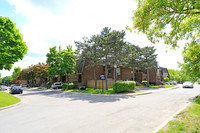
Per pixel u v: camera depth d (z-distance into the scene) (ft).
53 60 92.73
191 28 14.78
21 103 36.01
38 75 112.16
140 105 29.45
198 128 13.52
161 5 12.67
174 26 14.64
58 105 31.35
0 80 278.67
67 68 77.77
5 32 51.11
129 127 15.70
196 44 16.94
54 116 21.40
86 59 90.22
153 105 29.32
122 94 50.65
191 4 11.73
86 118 19.81
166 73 195.93
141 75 120.98
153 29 16.70
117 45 61.87
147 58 100.32
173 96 45.34
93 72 94.99
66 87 84.23
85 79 88.43
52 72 89.30
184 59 27.07
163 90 69.87
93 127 15.93
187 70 42.52
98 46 67.51
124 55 63.52
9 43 53.21
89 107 28.07
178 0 11.78
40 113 23.73
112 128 15.47
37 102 37.04
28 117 21.26
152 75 127.34
